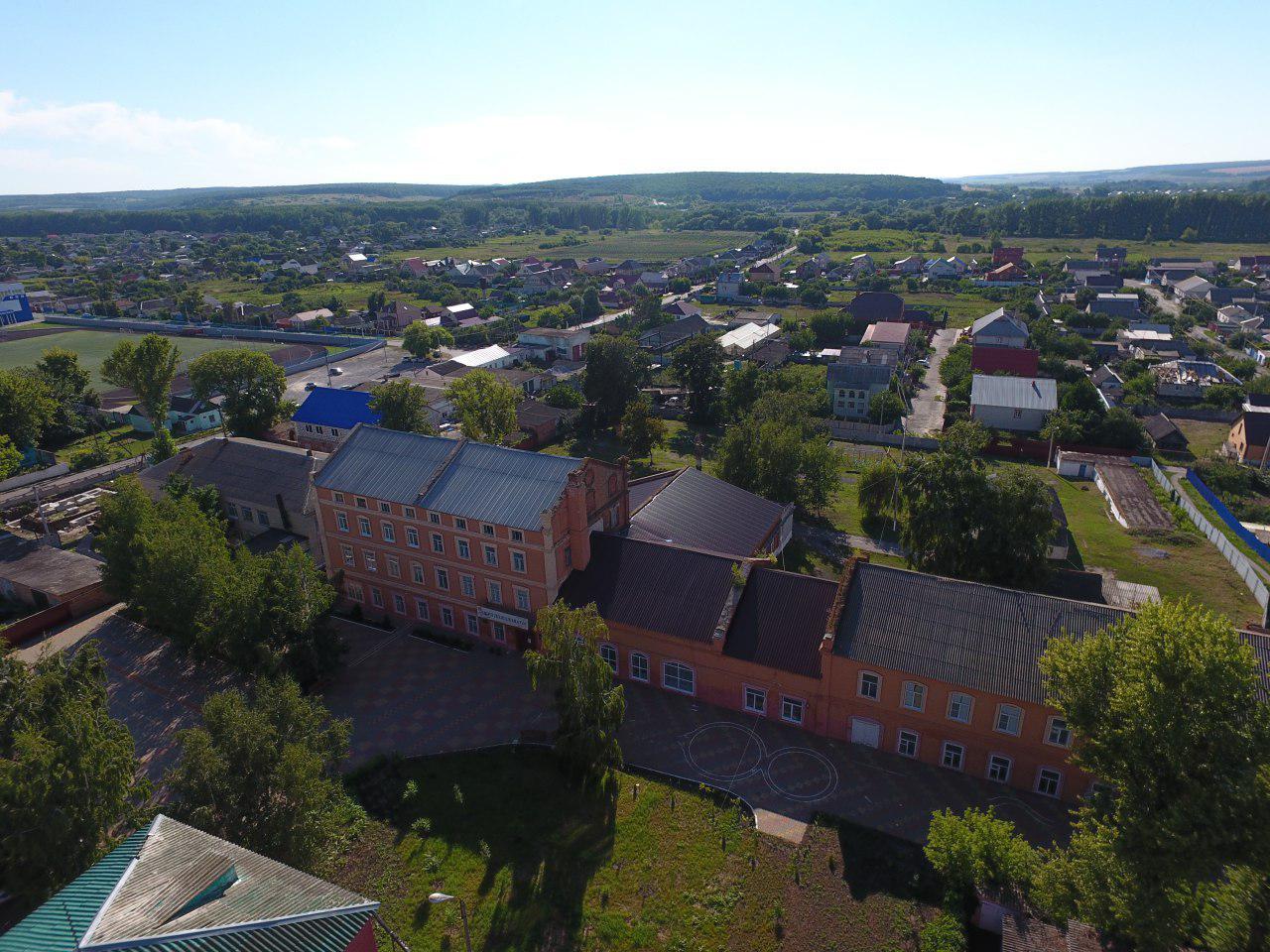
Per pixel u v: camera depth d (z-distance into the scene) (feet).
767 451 301.84
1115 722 118.52
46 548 266.16
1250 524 313.12
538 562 199.93
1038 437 419.95
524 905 137.90
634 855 148.66
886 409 436.76
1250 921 93.30
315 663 193.77
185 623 201.46
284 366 583.17
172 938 84.48
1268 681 142.51
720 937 131.95
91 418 448.65
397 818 157.58
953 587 172.76
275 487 282.36
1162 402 469.98
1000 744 161.07
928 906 135.33
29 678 146.41
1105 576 261.85
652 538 229.04
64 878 119.14
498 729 184.14
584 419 429.38
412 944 130.41
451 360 548.72
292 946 88.28
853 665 169.48
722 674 186.80
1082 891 114.93
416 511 214.48
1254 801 101.09
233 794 123.95
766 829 153.58
